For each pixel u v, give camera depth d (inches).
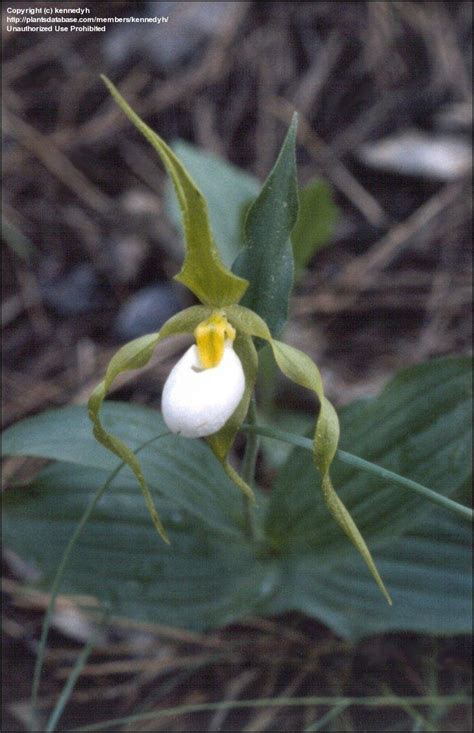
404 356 22.6
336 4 28.0
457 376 17.4
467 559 18.4
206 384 15.9
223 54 27.5
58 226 24.7
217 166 22.7
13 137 26.1
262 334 16.0
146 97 27.0
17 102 26.8
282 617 19.6
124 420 17.9
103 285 23.8
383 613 18.2
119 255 24.1
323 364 22.7
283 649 19.3
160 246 24.4
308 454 17.8
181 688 19.1
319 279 23.9
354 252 24.4
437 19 27.9
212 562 18.5
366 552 15.4
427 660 18.8
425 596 18.3
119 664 19.3
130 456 16.0
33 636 19.5
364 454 17.5
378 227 24.8
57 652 19.4
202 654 19.3
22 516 18.5
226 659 19.3
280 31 27.8
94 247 24.4
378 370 22.5
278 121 26.6
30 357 22.7
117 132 26.5
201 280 15.7
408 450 17.5
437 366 17.5
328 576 18.6
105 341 23.0
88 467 18.7
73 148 26.2
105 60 27.6
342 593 18.5
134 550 18.5
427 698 17.9
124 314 23.3
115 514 18.6
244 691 18.9
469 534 18.5
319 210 20.9
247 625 19.6
